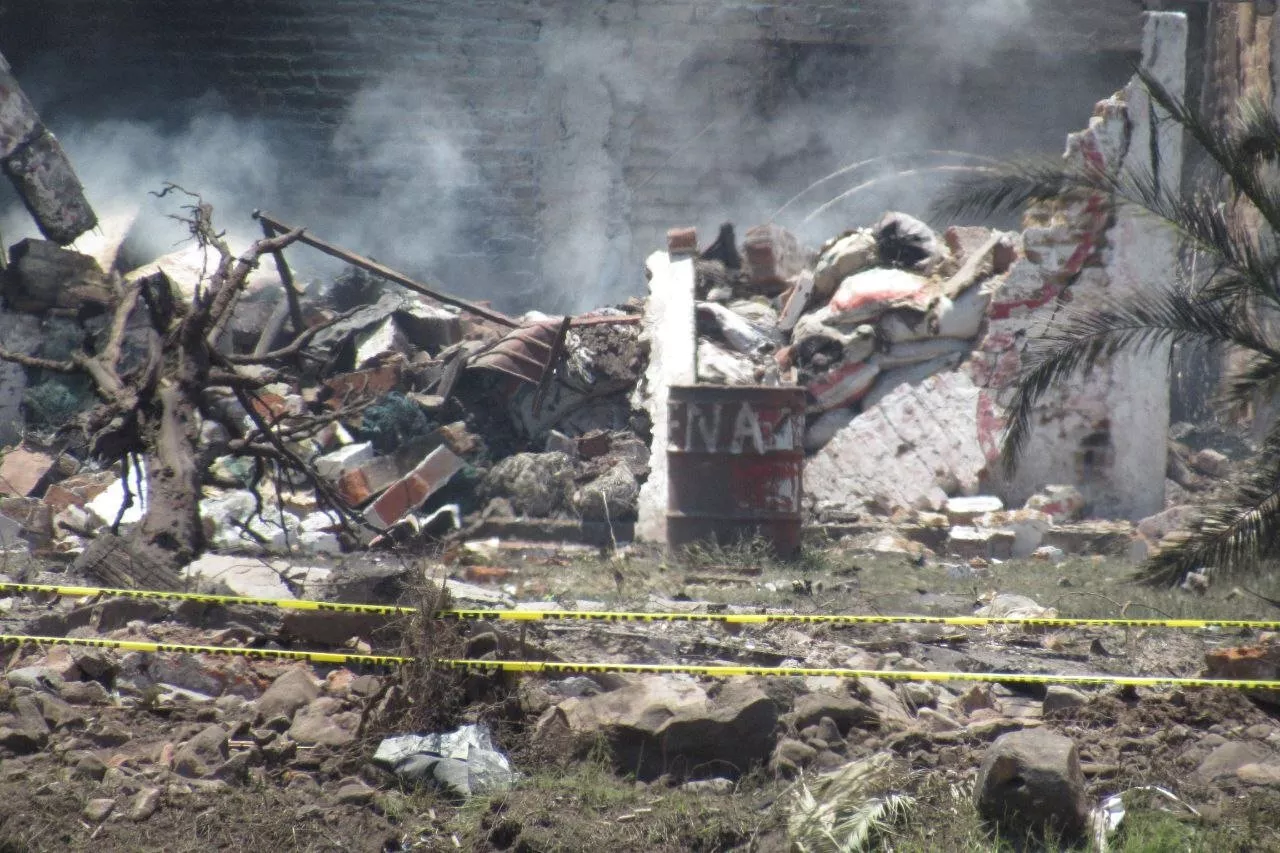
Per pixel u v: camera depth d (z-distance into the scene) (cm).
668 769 1686
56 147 4594
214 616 2217
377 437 3941
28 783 1511
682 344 4306
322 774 1633
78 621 2198
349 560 2500
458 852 1433
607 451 4028
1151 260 4228
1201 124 2578
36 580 2530
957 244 4603
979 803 1516
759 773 1667
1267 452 2464
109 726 1691
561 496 3822
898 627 2567
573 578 3086
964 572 3359
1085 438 4291
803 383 4425
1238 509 2352
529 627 2302
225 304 2592
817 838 1456
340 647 2078
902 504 4206
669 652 2256
